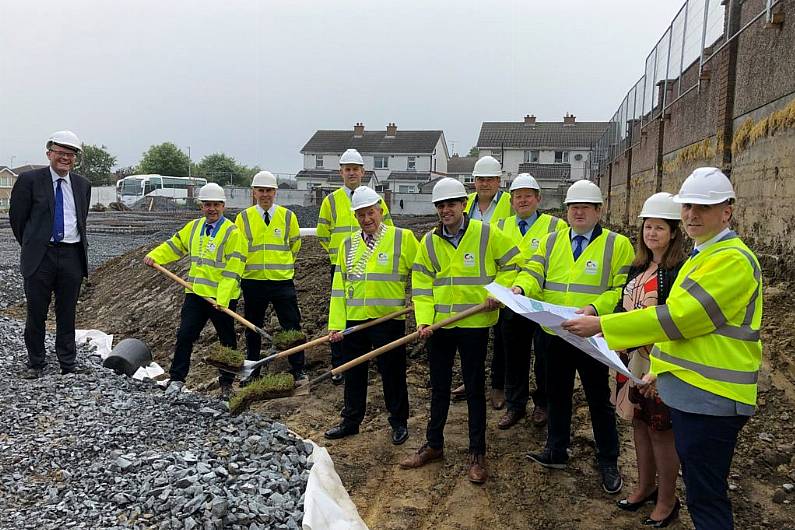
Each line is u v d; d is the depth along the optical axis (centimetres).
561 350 434
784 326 564
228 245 621
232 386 688
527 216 546
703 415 285
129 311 1172
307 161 5253
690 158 1150
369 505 423
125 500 360
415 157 5081
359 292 507
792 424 462
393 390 512
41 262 602
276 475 396
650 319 289
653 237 364
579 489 432
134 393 561
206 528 332
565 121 4694
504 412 571
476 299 443
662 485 375
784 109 702
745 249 283
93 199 5531
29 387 563
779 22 724
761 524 378
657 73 1570
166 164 7375
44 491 383
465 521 400
